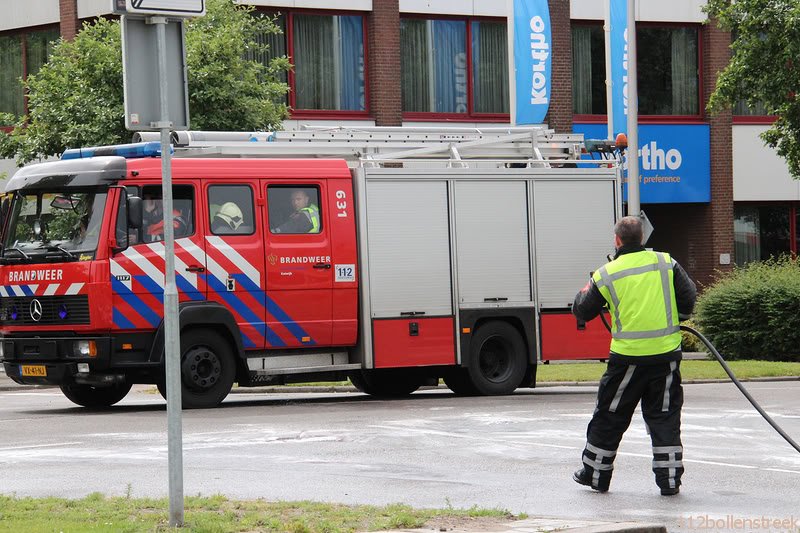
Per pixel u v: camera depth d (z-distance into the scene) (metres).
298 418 31.30
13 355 34.84
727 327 60.22
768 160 73.81
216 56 50.91
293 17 63.75
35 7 64.50
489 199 39.12
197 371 34.38
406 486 20.77
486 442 26.52
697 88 72.94
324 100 64.38
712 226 72.56
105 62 50.25
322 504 18.28
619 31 56.75
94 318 33.28
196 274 34.44
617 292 19.88
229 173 35.31
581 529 16.02
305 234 36.34
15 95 65.69
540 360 39.62
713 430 28.77
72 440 27.28
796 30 55.97
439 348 38.09
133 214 33.06
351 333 37.06
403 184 37.84
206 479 21.48
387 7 65.06
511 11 52.62
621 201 41.09
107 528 16.02
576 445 26.05
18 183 35.25
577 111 70.44
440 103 66.75
